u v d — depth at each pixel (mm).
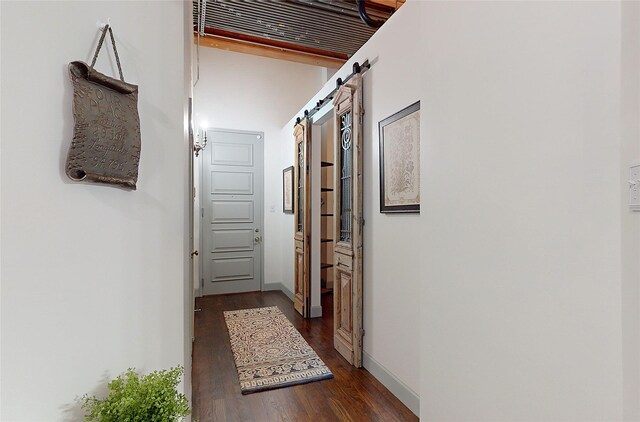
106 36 970
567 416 1017
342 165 2961
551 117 1066
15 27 763
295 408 2025
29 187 783
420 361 1751
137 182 1053
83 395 889
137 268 1043
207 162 4762
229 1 3307
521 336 1175
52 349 827
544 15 1089
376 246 2375
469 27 1421
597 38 931
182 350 1159
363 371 2486
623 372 869
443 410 1564
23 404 774
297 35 4074
